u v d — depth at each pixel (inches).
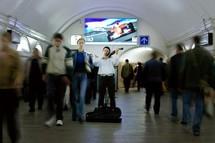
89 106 491.2
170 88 377.1
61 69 304.8
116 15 976.9
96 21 975.6
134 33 979.9
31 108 416.8
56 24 872.9
